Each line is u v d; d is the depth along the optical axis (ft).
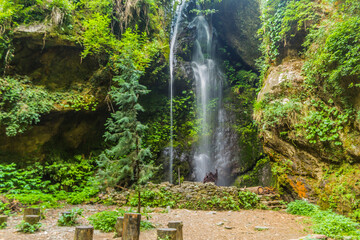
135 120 17.89
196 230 17.70
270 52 34.35
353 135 23.85
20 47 30.42
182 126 47.34
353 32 22.99
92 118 37.45
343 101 24.52
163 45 43.96
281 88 30.17
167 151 43.16
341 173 24.68
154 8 45.57
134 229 13.04
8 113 28.19
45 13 31.71
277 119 28.94
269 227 19.13
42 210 22.62
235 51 55.47
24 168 30.37
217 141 48.44
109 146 39.99
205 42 55.01
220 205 26.00
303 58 30.68
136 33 36.45
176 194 27.22
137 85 18.30
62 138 34.94
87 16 35.63
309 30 29.76
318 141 26.48
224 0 54.44
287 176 29.25
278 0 34.78
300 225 20.12
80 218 20.54
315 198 26.21
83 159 36.37
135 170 17.81
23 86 30.55
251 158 46.16
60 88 33.63
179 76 46.44
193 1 53.78
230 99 52.13
